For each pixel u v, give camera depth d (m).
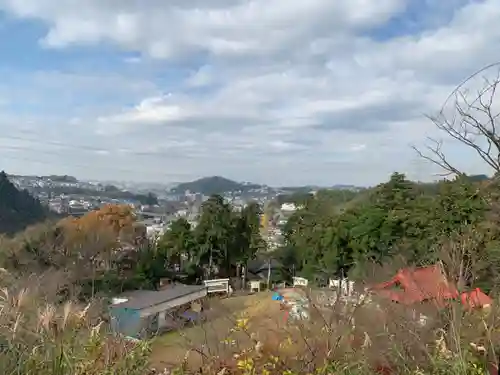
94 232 30.25
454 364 3.71
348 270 31.84
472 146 5.64
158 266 34.81
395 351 4.41
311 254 36.00
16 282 5.38
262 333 5.02
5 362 3.29
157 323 9.02
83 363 3.61
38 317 3.73
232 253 40.97
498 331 3.91
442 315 4.64
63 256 25.44
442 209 19.36
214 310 6.62
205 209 40.50
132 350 4.13
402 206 30.31
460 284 4.77
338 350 4.67
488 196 7.87
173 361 4.91
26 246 24.22
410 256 17.98
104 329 4.45
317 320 5.15
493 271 6.83
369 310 5.48
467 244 6.34
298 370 4.53
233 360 4.77
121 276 29.41
